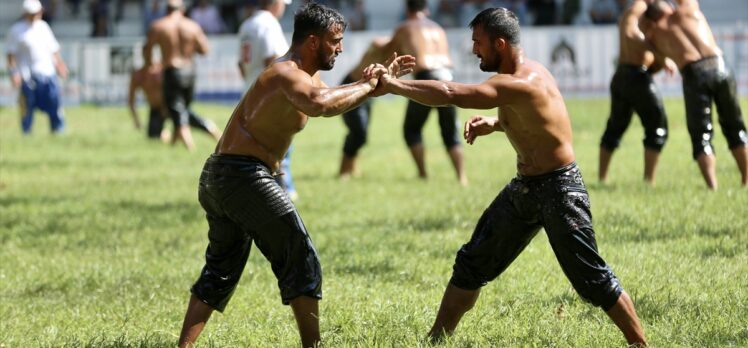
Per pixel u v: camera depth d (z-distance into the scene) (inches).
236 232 656.4
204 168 650.8
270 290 904.9
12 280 991.6
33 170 1893.5
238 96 3026.6
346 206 1390.3
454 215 1250.0
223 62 3024.1
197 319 667.4
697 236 1011.3
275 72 628.4
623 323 619.5
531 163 625.9
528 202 625.3
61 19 3676.2
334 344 673.6
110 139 2379.4
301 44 637.3
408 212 1311.5
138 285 946.7
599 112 2503.7
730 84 1255.5
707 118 1258.6
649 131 1381.6
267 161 639.8
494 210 645.3
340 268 969.5
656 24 1294.3
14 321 826.2
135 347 709.3
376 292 857.5
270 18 1408.7
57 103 2485.2
